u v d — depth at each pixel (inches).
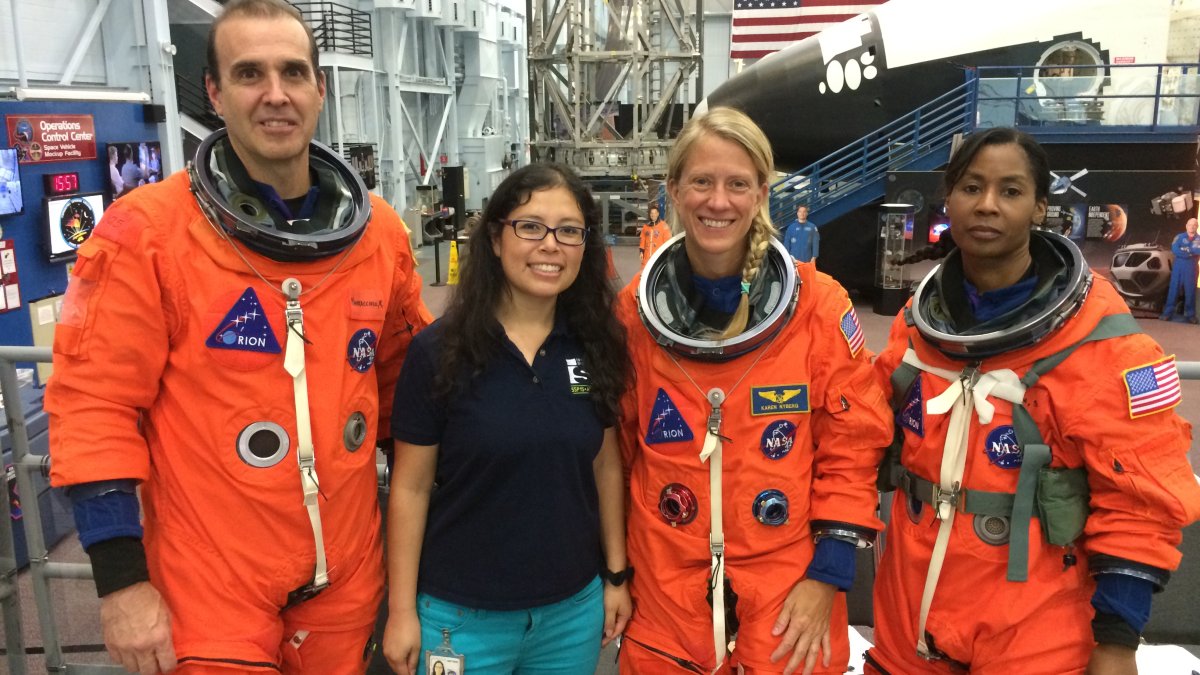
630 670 85.4
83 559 165.3
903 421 81.0
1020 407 73.0
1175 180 404.5
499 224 76.7
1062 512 71.8
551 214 74.8
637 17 782.5
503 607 78.5
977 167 73.6
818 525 79.4
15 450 115.6
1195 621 119.0
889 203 440.1
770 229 81.3
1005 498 74.1
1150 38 430.0
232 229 70.7
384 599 114.0
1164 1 425.4
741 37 904.9
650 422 81.7
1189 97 406.0
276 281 73.0
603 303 80.3
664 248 84.9
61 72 423.8
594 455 80.4
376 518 82.8
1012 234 73.1
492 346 76.8
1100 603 70.1
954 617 76.6
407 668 80.4
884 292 442.6
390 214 84.7
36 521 116.7
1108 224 416.2
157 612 68.9
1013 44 445.1
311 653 79.4
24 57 391.2
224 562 72.3
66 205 343.6
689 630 80.7
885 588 84.7
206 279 71.1
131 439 69.5
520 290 78.4
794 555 80.0
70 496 67.7
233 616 72.3
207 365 71.4
